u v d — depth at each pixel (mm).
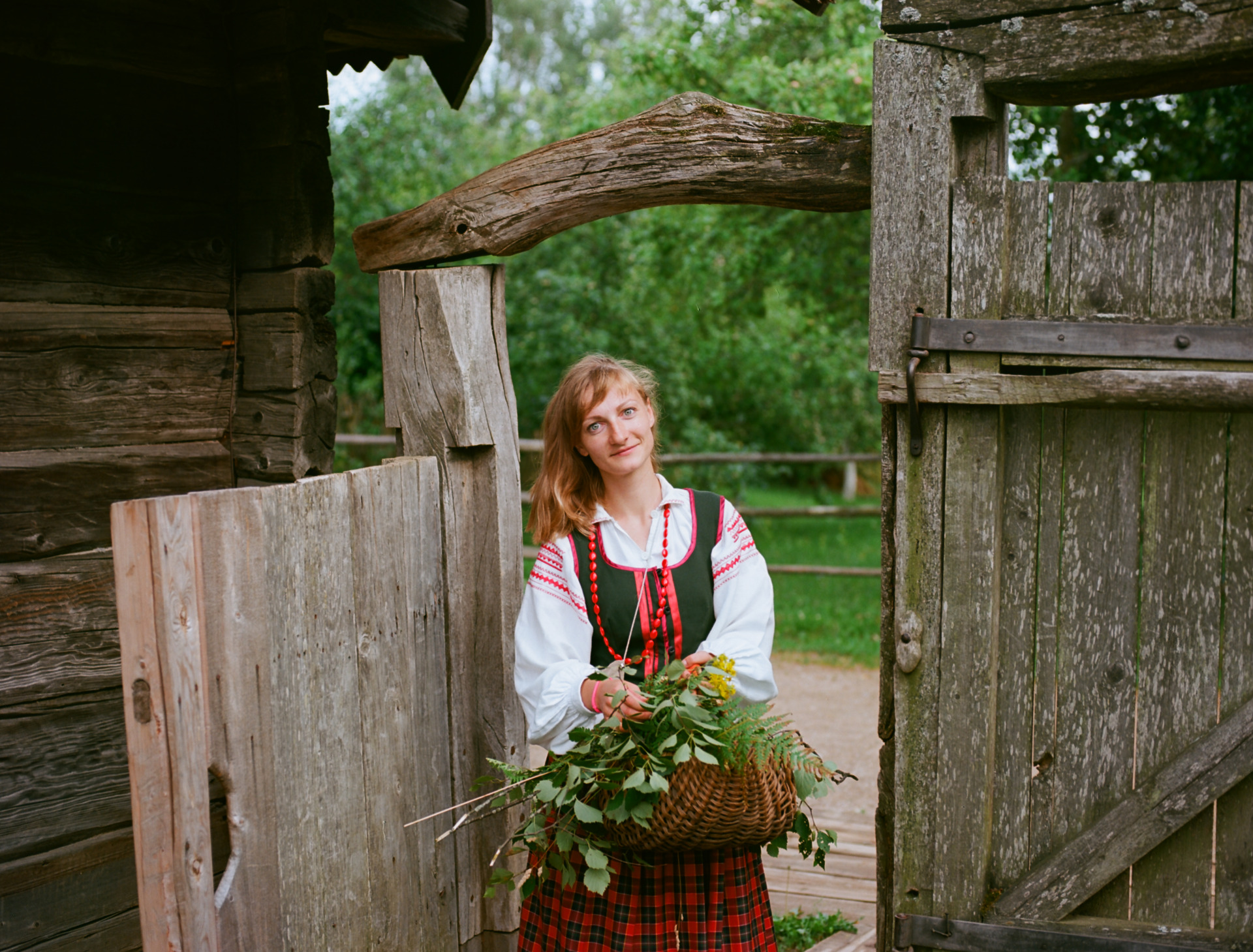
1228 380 2057
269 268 2809
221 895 1766
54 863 2383
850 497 16297
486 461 2688
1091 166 7051
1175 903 2225
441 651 2582
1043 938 2244
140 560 1628
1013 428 2277
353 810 2195
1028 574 2281
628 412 2127
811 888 3678
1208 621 2168
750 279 10430
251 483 2840
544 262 10953
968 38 2197
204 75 2750
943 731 2322
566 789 1891
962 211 2234
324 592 2096
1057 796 2287
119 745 2527
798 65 8734
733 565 2184
